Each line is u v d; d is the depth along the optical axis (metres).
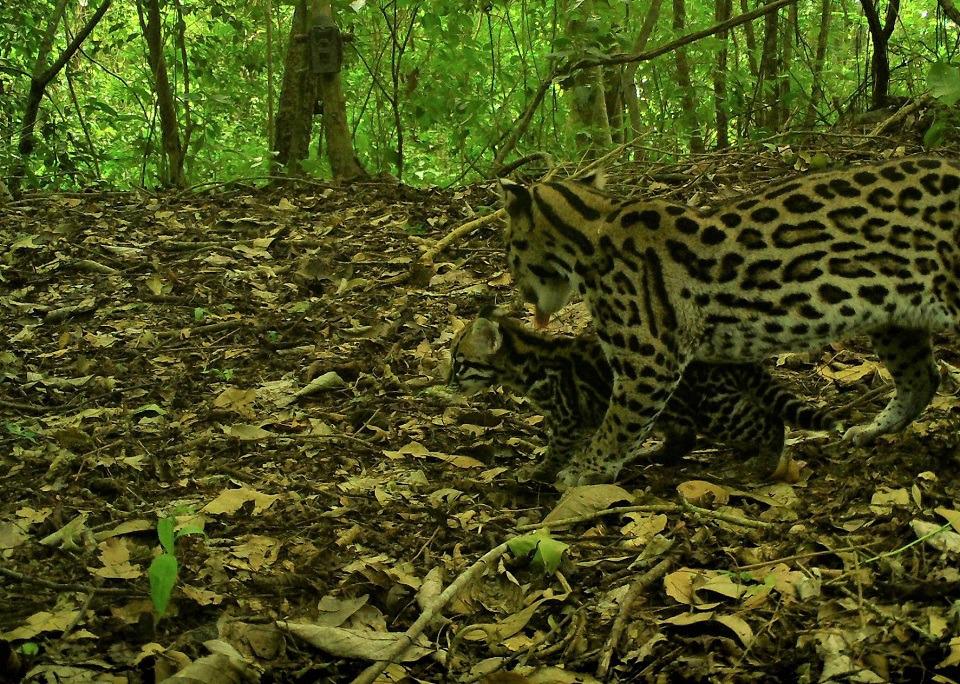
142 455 5.95
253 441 6.09
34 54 13.76
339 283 8.52
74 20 15.80
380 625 4.36
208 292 8.41
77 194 11.06
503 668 4.01
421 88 12.98
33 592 4.54
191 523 5.02
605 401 5.64
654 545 4.57
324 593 4.54
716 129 13.29
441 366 6.95
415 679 4.00
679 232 5.17
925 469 4.96
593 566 4.59
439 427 6.31
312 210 10.28
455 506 5.27
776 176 9.09
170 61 13.67
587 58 9.06
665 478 5.41
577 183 5.71
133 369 7.26
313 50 11.30
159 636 4.28
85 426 6.39
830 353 6.71
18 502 5.36
